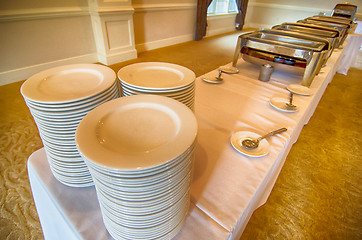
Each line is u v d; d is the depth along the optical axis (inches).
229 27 210.7
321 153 56.6
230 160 20.2
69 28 96.8
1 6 75.7
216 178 18.2
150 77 20.5
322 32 47.9
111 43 108.0
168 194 10.4
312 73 35.5
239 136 23.2
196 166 19.3
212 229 14.2
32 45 88.7
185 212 13.6
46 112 12.7
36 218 38.9
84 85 16.1
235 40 178.1
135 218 10.9
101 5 95.4
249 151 21.0
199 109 29.0
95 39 108.6
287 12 209.0
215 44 163.3
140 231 11.7
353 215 40.9
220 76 38.8
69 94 13.8
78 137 10.4
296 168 51.2
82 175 16.0
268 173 19.7
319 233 37.4
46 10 86.4
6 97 77.0
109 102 13.9
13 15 78.7
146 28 132.4
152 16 131.7
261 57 39.5
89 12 99.5
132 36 116.2
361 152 57.6
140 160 9.0
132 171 8.6
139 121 12.7
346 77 110.3
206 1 157.3
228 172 18.8
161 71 22.3
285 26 54.4
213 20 185.9
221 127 25.3
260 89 35.8
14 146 54.9
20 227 37.5
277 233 37.1
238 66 46.7
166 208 11.1
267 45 38.3
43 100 12.3
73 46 101.7
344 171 51.1
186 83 18.5
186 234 13.9
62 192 16.6
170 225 12.3
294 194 44.4
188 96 19.4
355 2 171.0
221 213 15.3
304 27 53.0
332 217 40.3
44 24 88.7
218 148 21.7
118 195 10.0
